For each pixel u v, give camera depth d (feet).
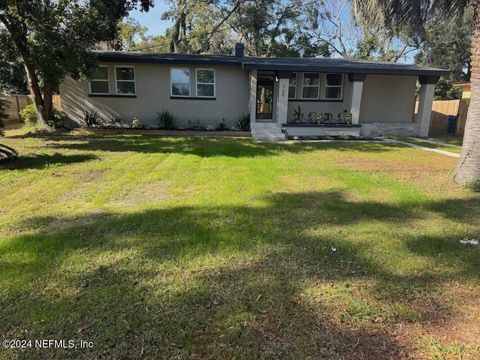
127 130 45.16
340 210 16.16
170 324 7.94
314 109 52.31
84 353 7.06
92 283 9.62
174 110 48.60
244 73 48.88
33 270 10.21
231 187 19.85
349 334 7.72
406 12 21.09
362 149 36.17
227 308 8.57
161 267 10.57
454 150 36.11
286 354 7.11
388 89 53.72
